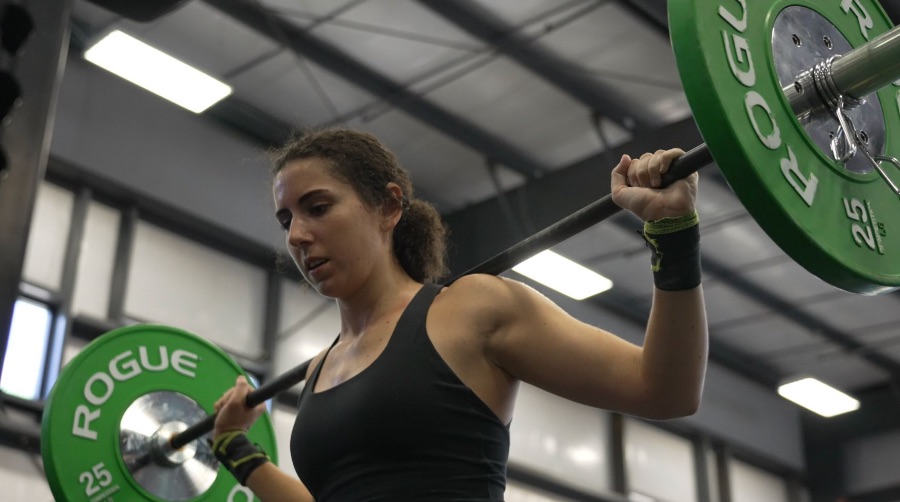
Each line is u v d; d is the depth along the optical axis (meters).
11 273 1.08
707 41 1.36
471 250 7.51
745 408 10.09
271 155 1.82
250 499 2.95
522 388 8.45
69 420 2.80
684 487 9.33
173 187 6.78
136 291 6.51
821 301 8.93
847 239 1.42
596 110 6.83
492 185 7.54
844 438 10.49
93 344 2.92
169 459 2.86
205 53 6.48
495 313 1.43
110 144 6.53
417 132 7.14
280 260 2.25
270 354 7.02
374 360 1.40
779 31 1.48
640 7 5.91
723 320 9.36
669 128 6.83
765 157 1.35
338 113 7.06
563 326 1.43
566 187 7.20
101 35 6.21
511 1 5.95
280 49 6.43
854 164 1.49
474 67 6.50
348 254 1.50
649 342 1.37
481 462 1.36
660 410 1.38
